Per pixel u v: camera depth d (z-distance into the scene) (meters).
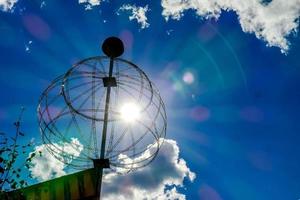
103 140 7.14
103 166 7.04
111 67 7.72
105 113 7.30
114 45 7.77
